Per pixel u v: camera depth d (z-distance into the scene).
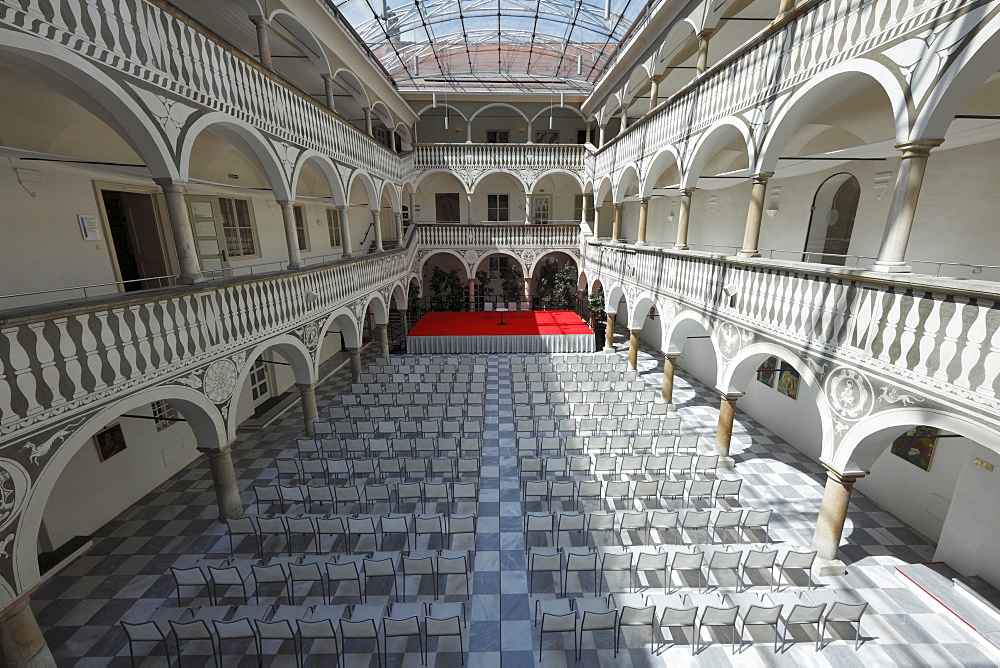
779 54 7.34
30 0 4.53
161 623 5.85
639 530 7.86
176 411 10.50
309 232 17.02
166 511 8.91
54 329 5.02
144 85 6.05
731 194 13.60
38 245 7.39
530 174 22.33
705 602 5.93
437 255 27.41
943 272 7.46
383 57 18.92
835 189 9.83
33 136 7.24
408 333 19.88
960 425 4.78
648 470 9.80
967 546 6.67
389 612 5.80
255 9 9.06
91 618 6.35
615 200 17.66
